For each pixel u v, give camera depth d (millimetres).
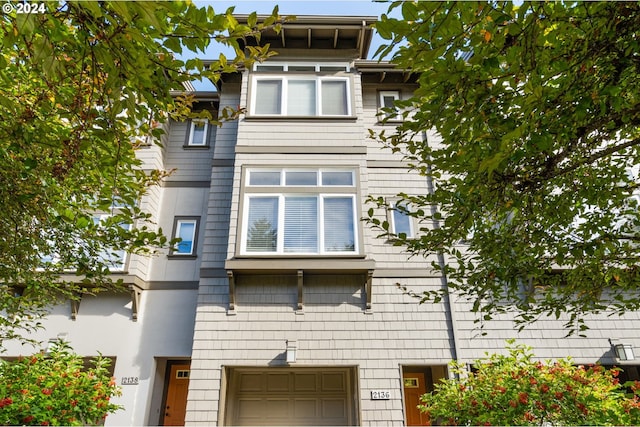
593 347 7805
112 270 8523
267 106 9289
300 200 8352
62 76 2330
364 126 9789
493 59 2240
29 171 3174
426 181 9102
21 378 5020
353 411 7734
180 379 8727
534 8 2107
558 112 2584
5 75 2928
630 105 2971
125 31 1997
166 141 10281
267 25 2443
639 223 4145
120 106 2447
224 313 7809
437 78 2357
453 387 5465
